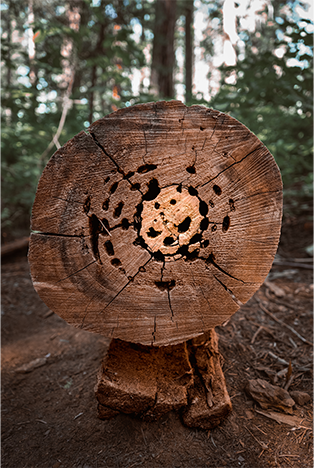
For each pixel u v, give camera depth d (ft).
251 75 15.24
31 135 16.31
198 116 4.52
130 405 5.40
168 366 5.64
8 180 18.53
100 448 5.26
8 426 5.95
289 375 6.29
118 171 4.56
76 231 4.55
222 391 5.57
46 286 4.63
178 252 4.89
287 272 11.87
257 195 4.75
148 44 27.22
